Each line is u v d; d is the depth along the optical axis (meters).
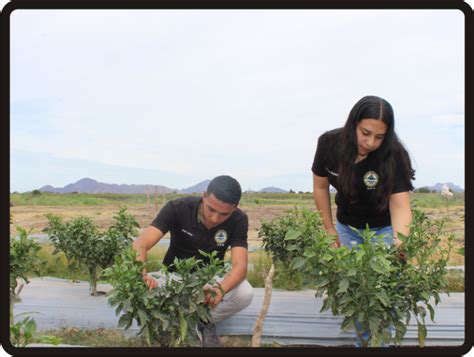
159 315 2.64
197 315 2.83
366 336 3.16
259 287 5.27
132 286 2.62
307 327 3.95
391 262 2.85
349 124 2.98
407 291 2.81
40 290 5.08
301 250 2.93
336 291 2.70
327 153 3.26
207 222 3.21
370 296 2.62
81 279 5.78
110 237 5.09
